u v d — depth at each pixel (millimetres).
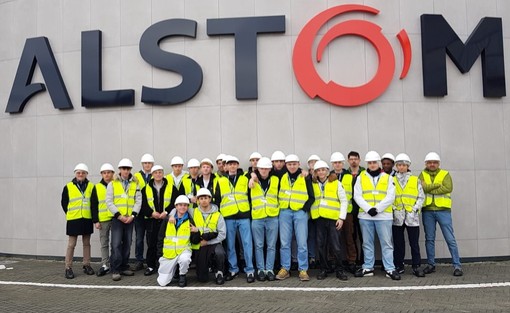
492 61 9211
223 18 9336
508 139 9312
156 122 9531
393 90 9172
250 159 8500
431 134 9141
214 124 9336
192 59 9359
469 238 9055
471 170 9156
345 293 6527
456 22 9328
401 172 7785
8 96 10570
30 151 10250
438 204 7758
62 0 10117
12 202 10398
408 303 5949
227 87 9344
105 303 6188
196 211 7488
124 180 8016
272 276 7492
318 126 9148
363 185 7625
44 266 9203
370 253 7684
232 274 7684
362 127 9125
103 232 8117
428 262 7953
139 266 8562
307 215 7547
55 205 9984
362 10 9188
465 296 6293
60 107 9836
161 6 9609
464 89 9250
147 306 6000
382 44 9070
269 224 7590
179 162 8445
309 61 9086
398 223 7680
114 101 9555
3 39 10688
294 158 7594
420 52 9219
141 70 9617
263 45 9320
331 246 7465
